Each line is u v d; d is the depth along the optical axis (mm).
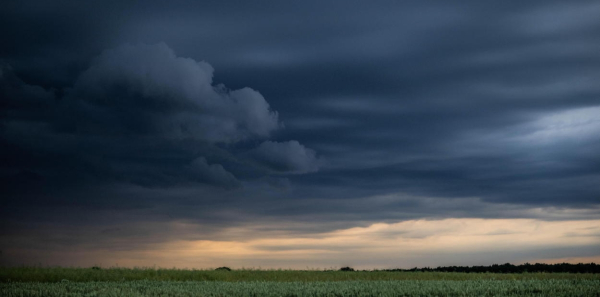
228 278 34562
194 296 23859
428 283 29547
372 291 25453
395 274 39250
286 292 25281
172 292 25125
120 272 34688
